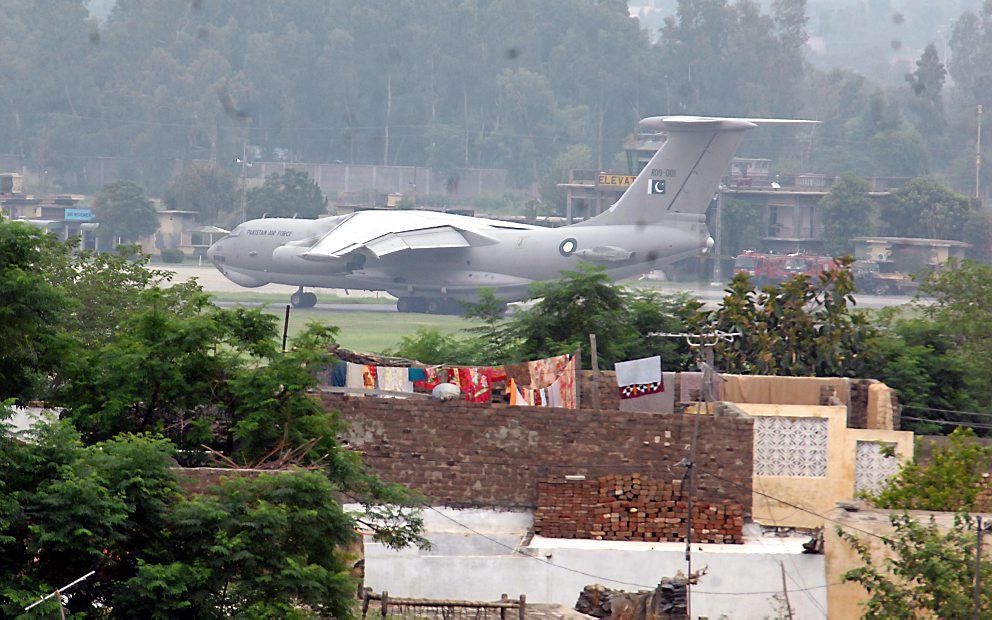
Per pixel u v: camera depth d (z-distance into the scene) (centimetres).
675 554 8912
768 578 8850
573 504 9381
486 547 9250
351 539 7138
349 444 9450
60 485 6444
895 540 8475
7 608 6081
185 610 6506
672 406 11531
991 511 9719
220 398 8581
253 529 6712
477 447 9462
